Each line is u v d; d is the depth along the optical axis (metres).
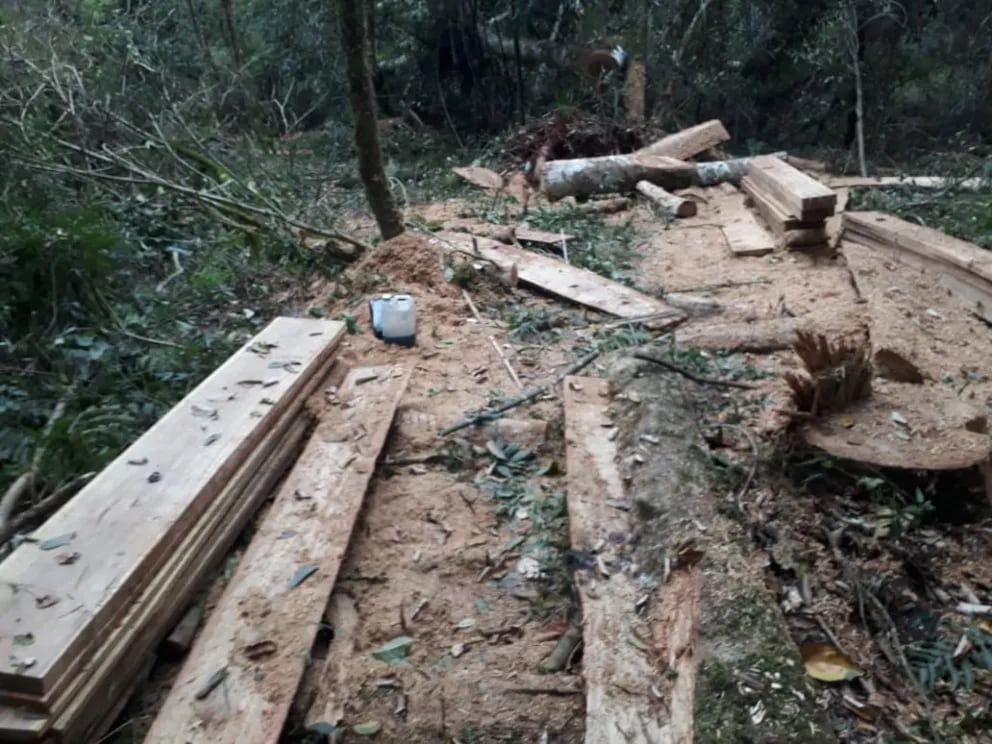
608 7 10.91
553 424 3.49
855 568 2.80
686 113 11.20
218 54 11.08
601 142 8.82
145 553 2.35
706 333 4.32
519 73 10.91
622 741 1.98
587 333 4.48
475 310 4.75
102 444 3.39
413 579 2.67
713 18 10.57
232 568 2.69
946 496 3.15
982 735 2.22
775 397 3.68
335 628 2.48
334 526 2.77
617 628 2.33
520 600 2.59
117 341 4.32
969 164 8.33
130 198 6.05
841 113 10.78
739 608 2.28
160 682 2.31
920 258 5.35
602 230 6.60
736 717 1.99
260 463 3.07
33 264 4.41
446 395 3.77
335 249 5.68
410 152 10.09
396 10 10.79
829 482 3.19
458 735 2.14
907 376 3.82
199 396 3.27
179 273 5.33
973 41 10.21
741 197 7.31
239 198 6.64
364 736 2.13
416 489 3.10
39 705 1.92
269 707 2.10
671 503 2.71
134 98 7.39
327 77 10.86
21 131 5.95
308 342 3.82
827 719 2.01
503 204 7.39
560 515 2.94
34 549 2.36
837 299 4.98
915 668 2.45
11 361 4.07
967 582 2.83
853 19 9.80
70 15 8.99
